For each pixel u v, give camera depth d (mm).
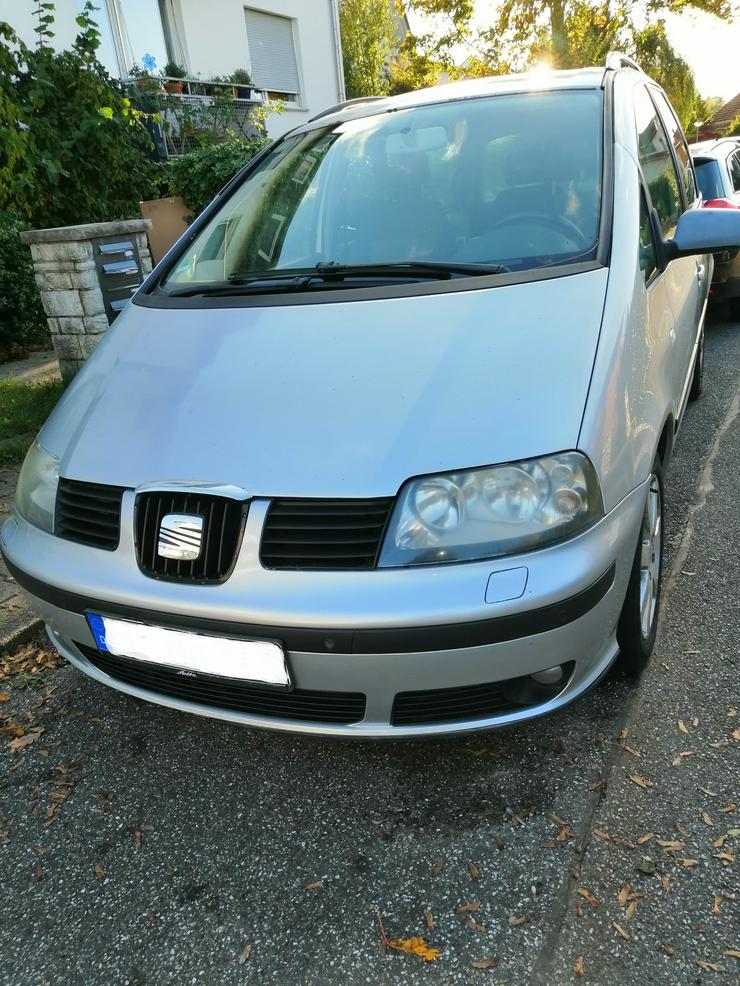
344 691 1812
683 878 1771
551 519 1745
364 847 1941
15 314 7070
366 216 2707
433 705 1853
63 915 1830
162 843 2014
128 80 10875
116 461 2014
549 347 1947
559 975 1590
